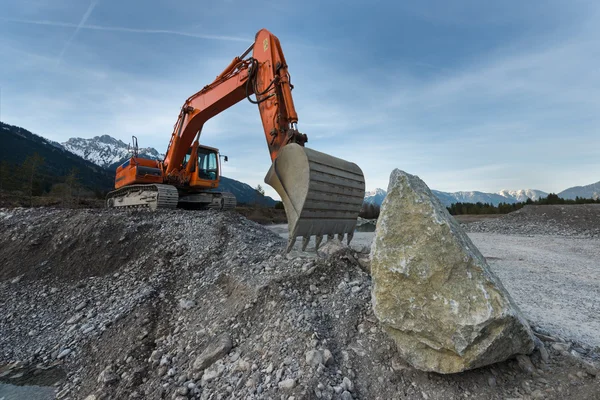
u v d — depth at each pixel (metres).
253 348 3.76
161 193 11.55
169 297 5.98
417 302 2.91
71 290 6.86
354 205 5.75
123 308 5.73
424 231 3.01
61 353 4.81
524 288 6.43
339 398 2.84
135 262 7.66
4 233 9.20
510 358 3.10
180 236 8.64
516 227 18.97
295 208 4.93
